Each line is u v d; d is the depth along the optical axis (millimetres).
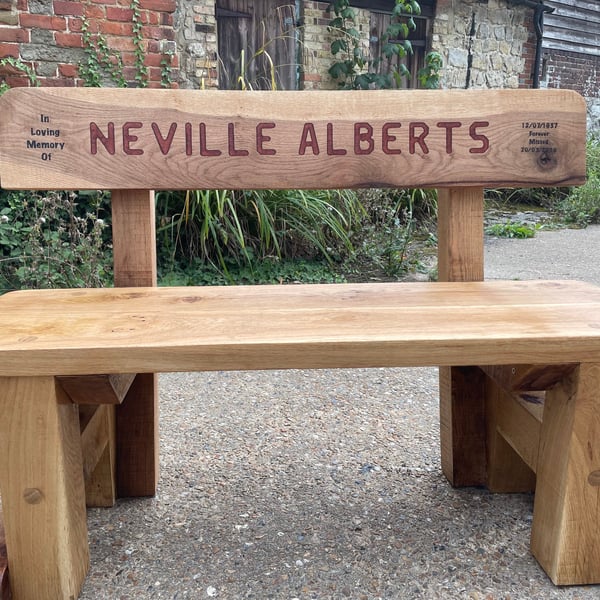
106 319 1151
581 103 1570
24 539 1091
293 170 1508
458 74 7258
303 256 3922
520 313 1196
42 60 3951
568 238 5387
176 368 1012
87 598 1179
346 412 2074
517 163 1556
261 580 1235
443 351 1043
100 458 1460
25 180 1444
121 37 4105
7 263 3307
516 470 1547
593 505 1170
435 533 1390
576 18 8609
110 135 1461
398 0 6047
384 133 1521
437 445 1829
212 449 1812
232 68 6055
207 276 3537
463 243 1576
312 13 6230
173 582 1230
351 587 1212
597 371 1102
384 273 3828
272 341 1019
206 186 1488
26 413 1051
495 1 7328
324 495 1557
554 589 1196
